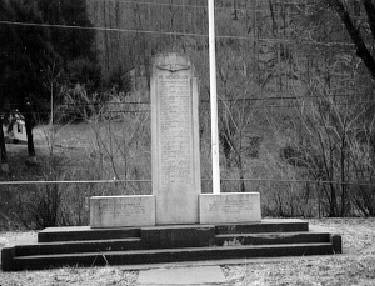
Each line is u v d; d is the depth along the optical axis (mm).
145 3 34188
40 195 24672
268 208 25125
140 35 36000
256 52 32812
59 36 32844
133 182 25516
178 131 12688
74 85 31609
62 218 22922
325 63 30266
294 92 29984
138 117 28453
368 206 24266
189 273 10023
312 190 25734
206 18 34219
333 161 26047
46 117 30828
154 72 12711
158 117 12688
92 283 9328
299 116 28281
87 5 37438
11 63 30375
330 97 27328
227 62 31062
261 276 9523
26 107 30859
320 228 13133
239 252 11500
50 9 32750
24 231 20125
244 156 28531
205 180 25859
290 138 28172
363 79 28203
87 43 33781
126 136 28578
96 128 28500
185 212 12562
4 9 30656
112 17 37062
